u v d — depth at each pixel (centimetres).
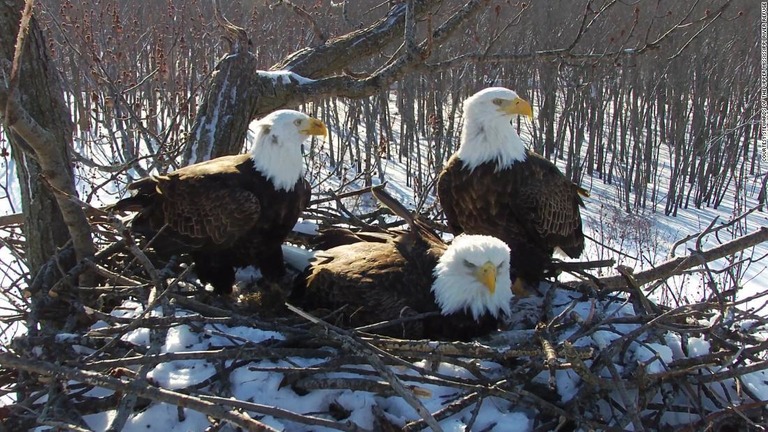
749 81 1936
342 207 697
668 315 472
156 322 440
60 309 505
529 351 430
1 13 487
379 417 418
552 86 1761
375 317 516
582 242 678
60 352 433
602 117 1917
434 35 792
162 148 760
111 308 541
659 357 443
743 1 1897
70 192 456
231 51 773
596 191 1808
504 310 514
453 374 460
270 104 795
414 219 613
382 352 425
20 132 405
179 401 359
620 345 449
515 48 1670
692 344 491
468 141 622
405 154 1883
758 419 458
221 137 725
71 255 527
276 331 479
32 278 550
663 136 2008
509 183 611
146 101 1534
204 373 438
